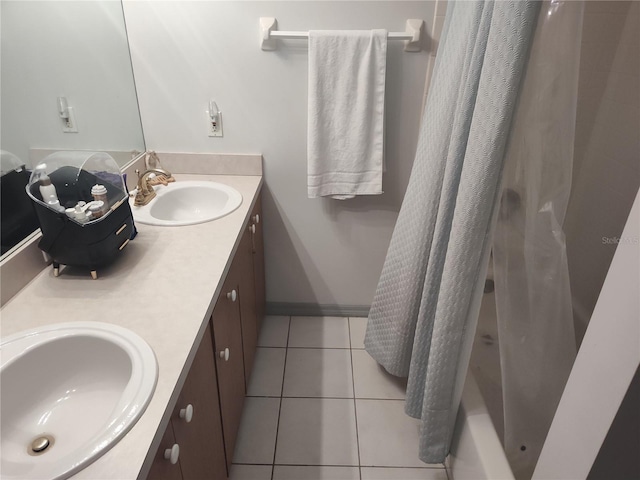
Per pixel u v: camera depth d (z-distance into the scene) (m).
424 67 1.80
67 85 1.51
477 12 1.11
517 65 0.94
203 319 1.05
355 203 2.08
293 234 2.17
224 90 1.86
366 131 1.80
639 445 0.78
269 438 1.70
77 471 0.69
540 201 1.16
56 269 1.20
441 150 1.38
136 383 0.84
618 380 0.74
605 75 1.66
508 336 1.29
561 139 1.09
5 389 0.88
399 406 1.86
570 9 0.98
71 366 0.99
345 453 1.66
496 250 1.23
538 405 1.33
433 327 1.36
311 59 1.70
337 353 2.13
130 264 1.28
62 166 1.29
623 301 0.73
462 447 1.42
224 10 1.72
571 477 0.87
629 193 1.58
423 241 1.54
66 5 1.46
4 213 1.24
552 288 1.21
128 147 1.86
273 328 2.29
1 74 1.26
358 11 1.71
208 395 1.17
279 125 1.92
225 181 1.93
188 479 1.01
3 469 0.73
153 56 1.81
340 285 2.31
